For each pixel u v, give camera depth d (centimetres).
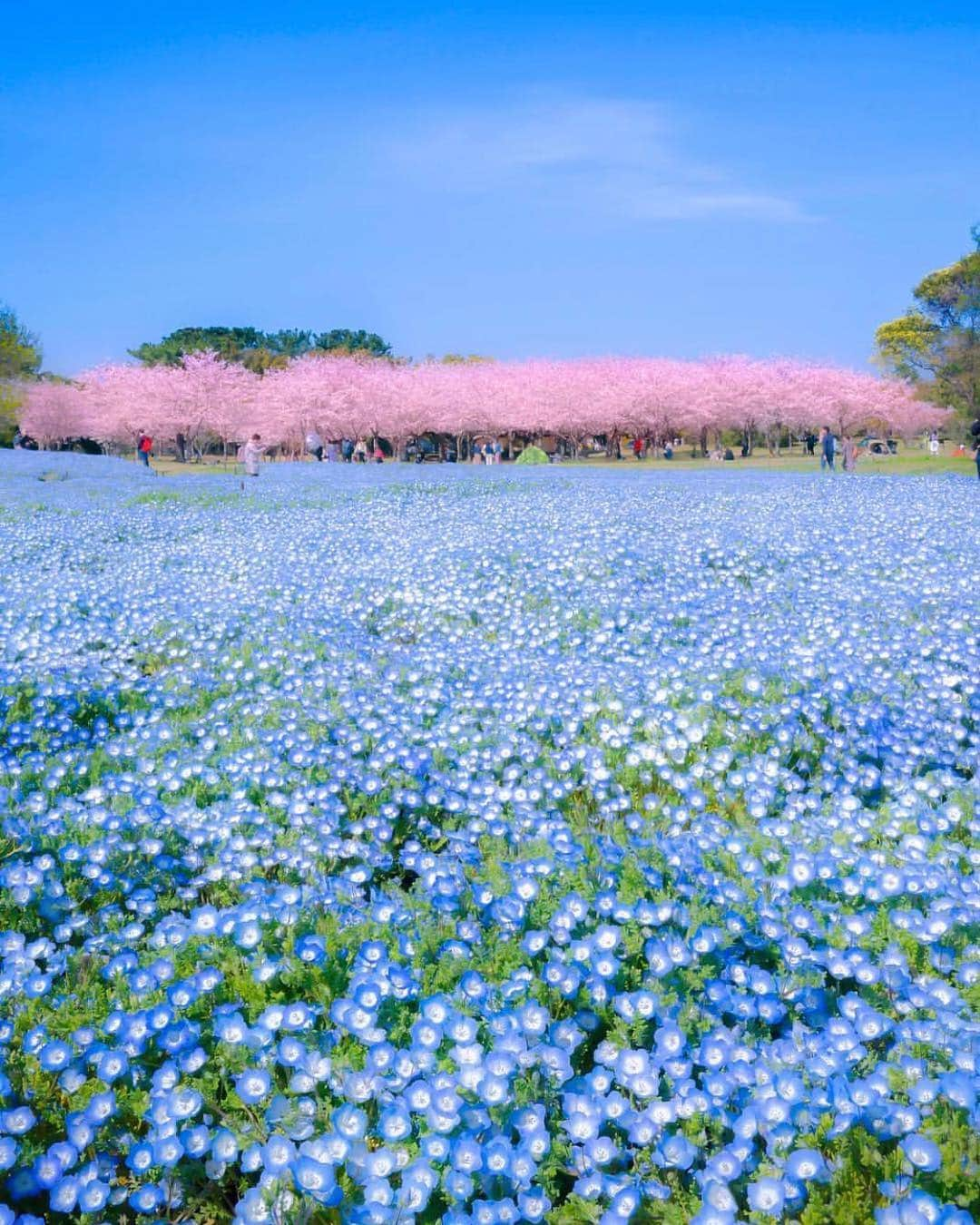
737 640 889
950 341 6431
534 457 4656
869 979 375
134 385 8400
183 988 366
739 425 8056
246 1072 327
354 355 11019
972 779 623
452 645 916
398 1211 285
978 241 6369
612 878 454
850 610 1019
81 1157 320
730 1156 296
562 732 693
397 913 425
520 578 1191
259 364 11250
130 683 795
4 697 720
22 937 421
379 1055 328
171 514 2011
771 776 606
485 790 580
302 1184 283
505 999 364
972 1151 294
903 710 725
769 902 439
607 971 374
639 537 1475
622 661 841
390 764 623
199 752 656
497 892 449
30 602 1065
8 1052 362
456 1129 313
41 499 2327
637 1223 296
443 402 7881
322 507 2141
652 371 8081
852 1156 299
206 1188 321
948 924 403
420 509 2025
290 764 626
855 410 8125
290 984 388
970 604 1022
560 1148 312
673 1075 332
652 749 629
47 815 529
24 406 7475
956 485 2589
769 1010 358
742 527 1630
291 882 487
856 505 2009
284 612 1047
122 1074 346
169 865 496
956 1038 338
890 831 521
